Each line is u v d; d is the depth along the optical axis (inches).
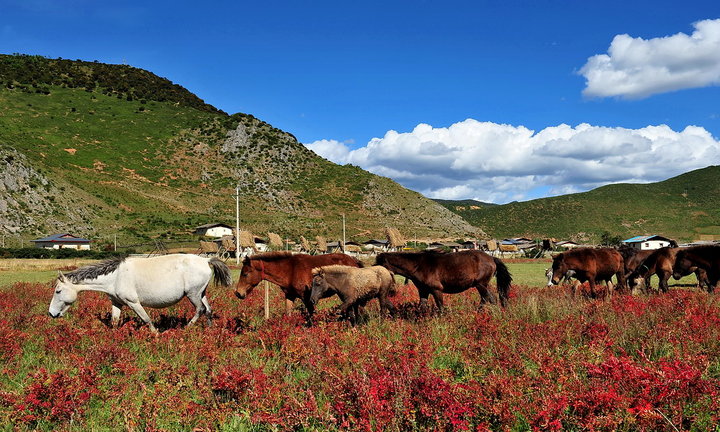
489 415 205.6
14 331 355.3
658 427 190.7
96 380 250.4
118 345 329.4
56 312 419.5
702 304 432.8
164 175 5477.4
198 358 307.4
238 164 6077.8
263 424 215.9
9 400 227.9
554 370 246.8
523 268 1685.5
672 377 210.1
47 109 6560.0
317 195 5664.4
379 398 207.3
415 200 5964.6
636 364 256.8
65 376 241.6
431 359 287.4
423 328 367.2
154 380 277.0
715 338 305.7
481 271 473.4
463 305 486.3
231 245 2733.8
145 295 412.5
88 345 342.0
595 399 193.0
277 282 452.8
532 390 224.4
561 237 6983.3
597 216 7391.7
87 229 3636.8
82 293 627.5
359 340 313.3
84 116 6599.4
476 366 271.9
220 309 517.7
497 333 335.3
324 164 6619.1
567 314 402.0
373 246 4099.4
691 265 642.2
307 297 454.9
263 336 334.3
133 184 5014.8
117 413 225.6
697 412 202.8
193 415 220.8
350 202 5565.9
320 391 241.0
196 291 430.0
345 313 429.7
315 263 458.0
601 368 226.5
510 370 270.1
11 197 3459.6
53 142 5580.7
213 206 4904.0
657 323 343.0
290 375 273.4
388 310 433.1
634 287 650.8
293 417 205.8
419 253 467.8
